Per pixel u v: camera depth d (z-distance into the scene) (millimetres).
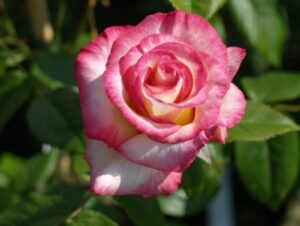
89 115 562
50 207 672
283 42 852
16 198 886
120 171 565
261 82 774
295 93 765
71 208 676
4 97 771
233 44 987
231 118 566
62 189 790
